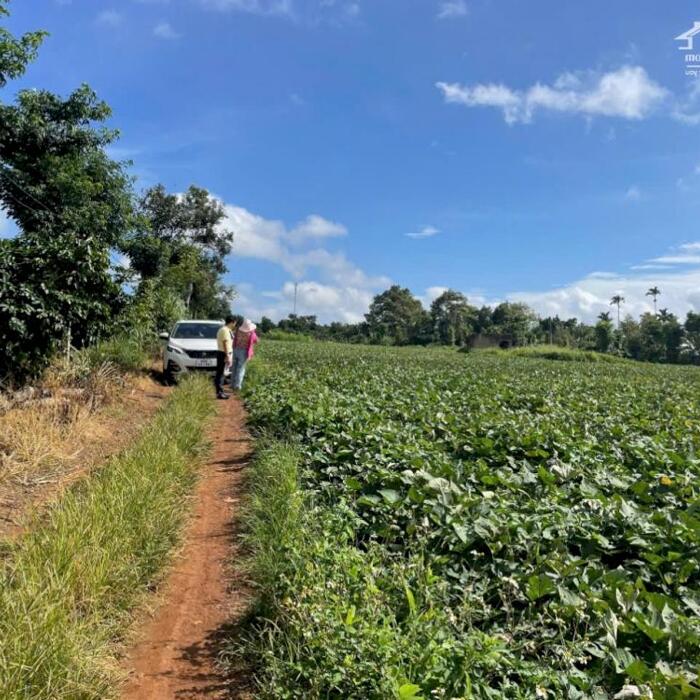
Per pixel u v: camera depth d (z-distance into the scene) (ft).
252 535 17.83
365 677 9.93
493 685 10.52
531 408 43.73
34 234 36.99
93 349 42.11
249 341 50.49
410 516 17.07
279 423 32.01
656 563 14.25
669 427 35.70
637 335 279.08
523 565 14.16
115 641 12.67
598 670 10.67
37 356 34.06
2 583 12.34
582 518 16.80
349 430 27.58
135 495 17.95
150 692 11.33
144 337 56.29
